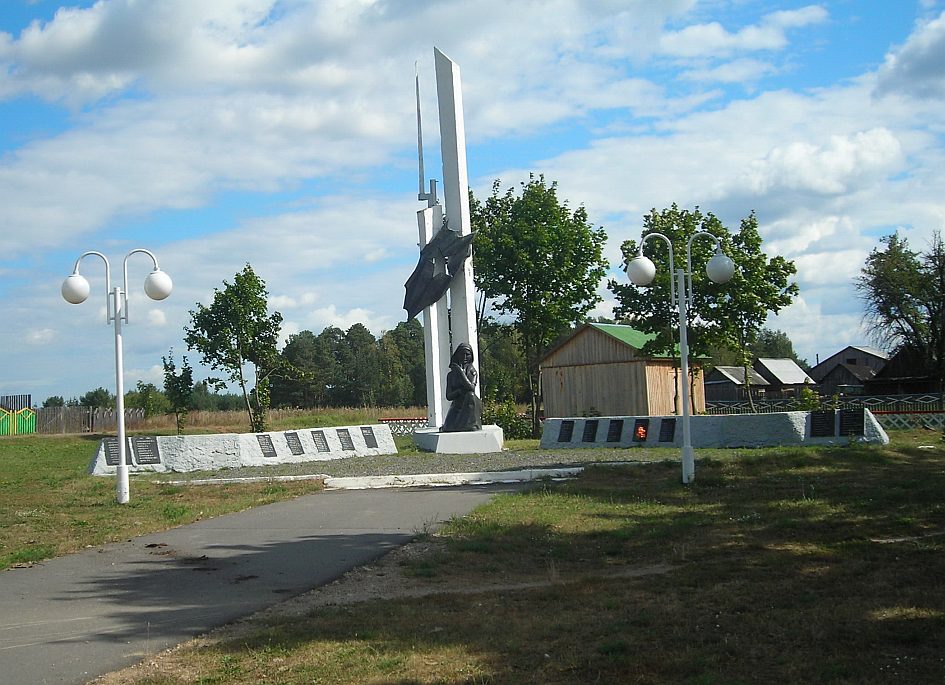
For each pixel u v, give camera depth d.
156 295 17.80
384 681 6.65
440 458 23.95
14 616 8.88
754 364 63.44
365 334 101.25
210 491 18.81
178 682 6.72
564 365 51.28
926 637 7.14
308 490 18.39
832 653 6.84
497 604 8.95
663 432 25.02
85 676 6.89
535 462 21.83
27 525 14.55
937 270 52.81
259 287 41.62
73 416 57.00
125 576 10.72
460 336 28.31
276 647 7.50
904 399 41.72
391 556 11.57
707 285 35.22
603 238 39.81
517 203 38.84
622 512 14.48
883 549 11.02
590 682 6.45
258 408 42.53
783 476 17.84
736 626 7.69
